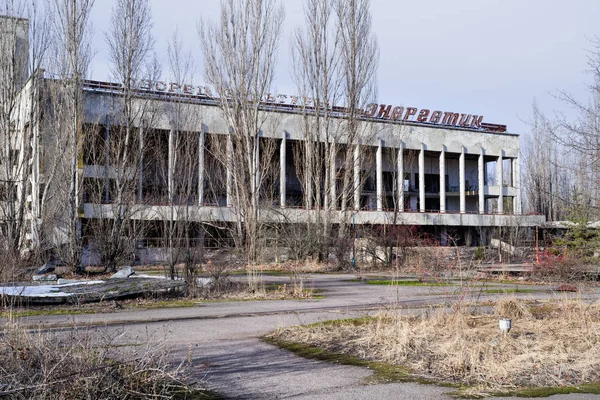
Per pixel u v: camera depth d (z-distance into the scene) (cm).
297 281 2378
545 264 2402
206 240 3550
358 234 3728
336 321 1239
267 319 1338
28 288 1634
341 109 4012
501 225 4597
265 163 3831
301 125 4144
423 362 832
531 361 825
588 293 1678
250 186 3328
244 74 3375
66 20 2827
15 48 2681
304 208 3784
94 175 3062
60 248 2725
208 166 4266
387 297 1847
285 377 766
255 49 3394
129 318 1337
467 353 838
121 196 2850
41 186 2870
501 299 1377
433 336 988
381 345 954
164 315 1395
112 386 591
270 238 3462
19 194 2603
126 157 2906
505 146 5559
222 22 3391
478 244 5116
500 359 830
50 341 666
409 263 3197
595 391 688
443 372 783
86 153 3238
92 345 713
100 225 2836
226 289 1930
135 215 3062
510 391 689
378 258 3397
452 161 5978
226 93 3447
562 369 779
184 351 951
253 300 1759
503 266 2878
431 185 5878
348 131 3744
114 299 1656
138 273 2617
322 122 3966
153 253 3422
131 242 2947
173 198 2662
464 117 5553
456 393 682
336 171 4247
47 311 1417
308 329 1129
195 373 788
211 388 707
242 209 3391
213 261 2077
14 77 2666
